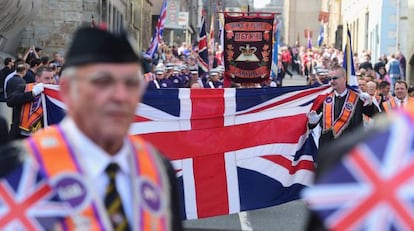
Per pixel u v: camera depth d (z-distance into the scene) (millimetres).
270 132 11883
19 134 12352
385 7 47938
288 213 13633
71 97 4035
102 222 3881
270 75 26141
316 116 11797
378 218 2988
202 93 11641
